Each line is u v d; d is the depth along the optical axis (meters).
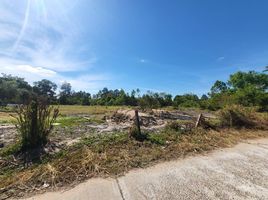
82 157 5.55
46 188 4.27
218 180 4.73
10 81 67.12
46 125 6.79
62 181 4.53
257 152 6.90
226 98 24.69
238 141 8.26
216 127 10.04
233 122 10.86
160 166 5.47
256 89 24.64
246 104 22.02
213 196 4.04
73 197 3.97
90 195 4.04
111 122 11.99
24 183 4.40
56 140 7.06
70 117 14.72
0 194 4.04
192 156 6.31
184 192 4.18
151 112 15.42
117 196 4.02
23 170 5.01
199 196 4.04
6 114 18.89
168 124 9.51
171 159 5.98
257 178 4.85
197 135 8.41
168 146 6.91
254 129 10.52
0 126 10.33
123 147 6.49
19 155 5.81
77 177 4.71
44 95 7.02
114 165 5.32
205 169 5.35
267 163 5.84
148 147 6.69
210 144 7.50
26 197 3.97
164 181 4.64
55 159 5.51
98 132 8.59
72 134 8.11
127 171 5.10
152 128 9.57
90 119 13.05
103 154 5.83
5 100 47.47
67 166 5.07
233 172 5.18
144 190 4.25
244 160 6.07
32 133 6.32
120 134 7.98
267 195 4.10
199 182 4.62
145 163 5.59
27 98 6.70
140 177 4.82
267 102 21.25
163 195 4.06
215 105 27.05
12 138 7.56
